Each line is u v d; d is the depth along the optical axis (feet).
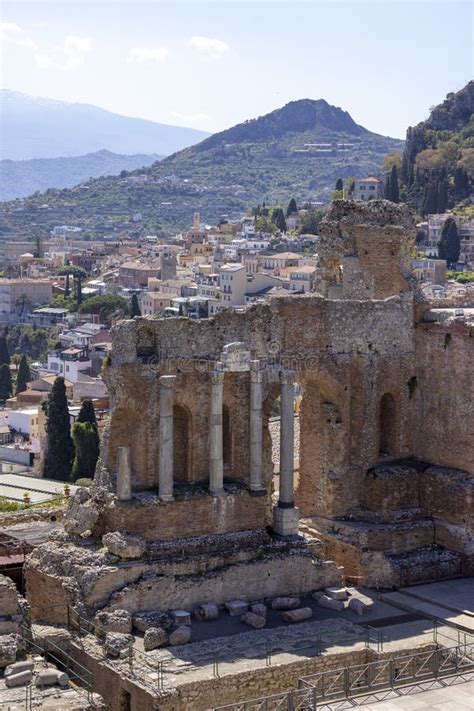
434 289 610.24
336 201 257.96
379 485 237.45
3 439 641.81
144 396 210.18
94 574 192.95
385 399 248.32
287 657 182.39
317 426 240.73
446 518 237.86
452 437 241.14
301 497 245.24
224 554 206.90
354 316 237.86
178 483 218.18
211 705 172.76
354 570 227.40
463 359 238.07
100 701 163.32
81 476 442.91
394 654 188.03
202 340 216.54
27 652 181.47
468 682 180.34
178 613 194.90
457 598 216.74
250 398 219.00
